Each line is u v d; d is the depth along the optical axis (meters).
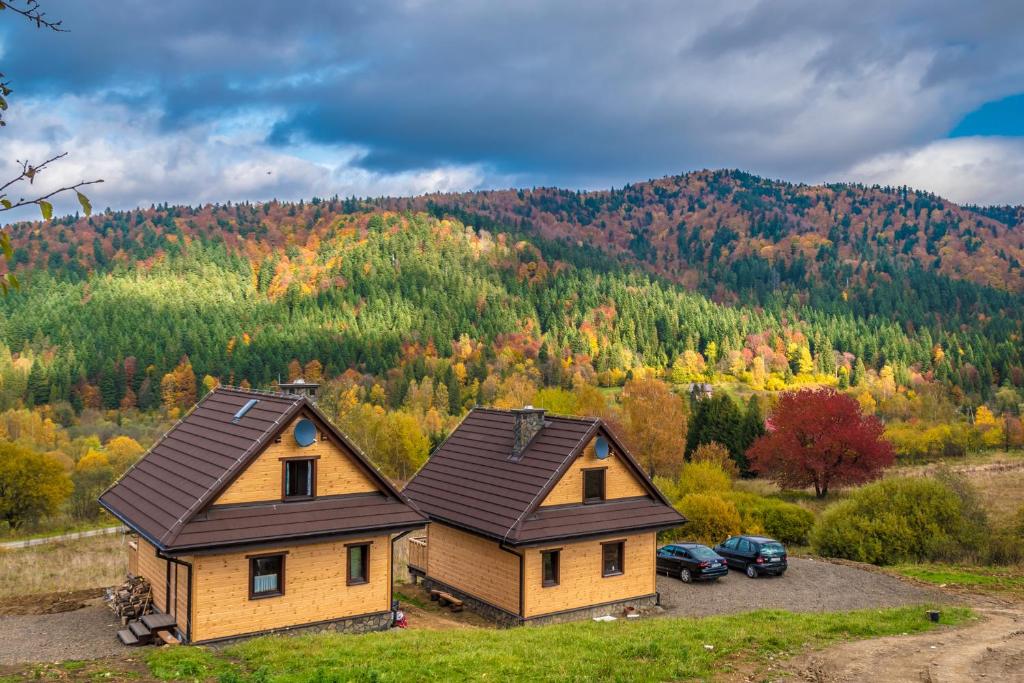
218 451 21.86
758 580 31.06
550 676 13.73
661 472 81.38
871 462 63.94
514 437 28.69
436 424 118.81
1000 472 76.19
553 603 24.66
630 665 14.82
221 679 13.59
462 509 26.81
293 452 21.38
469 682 13.46
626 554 26.58
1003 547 33.97
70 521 65.62
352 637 18.11
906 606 24.41
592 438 26.23
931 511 35.88
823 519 39.16
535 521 24.45
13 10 5.86
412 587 29.66
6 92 6.04
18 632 20.41
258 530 20.06
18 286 5.62
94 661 15.59
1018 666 15.36
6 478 58.62
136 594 21.95
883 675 14.52
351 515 21.84
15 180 5.65
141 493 22.98
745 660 15.67
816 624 19.78
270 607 20.50
